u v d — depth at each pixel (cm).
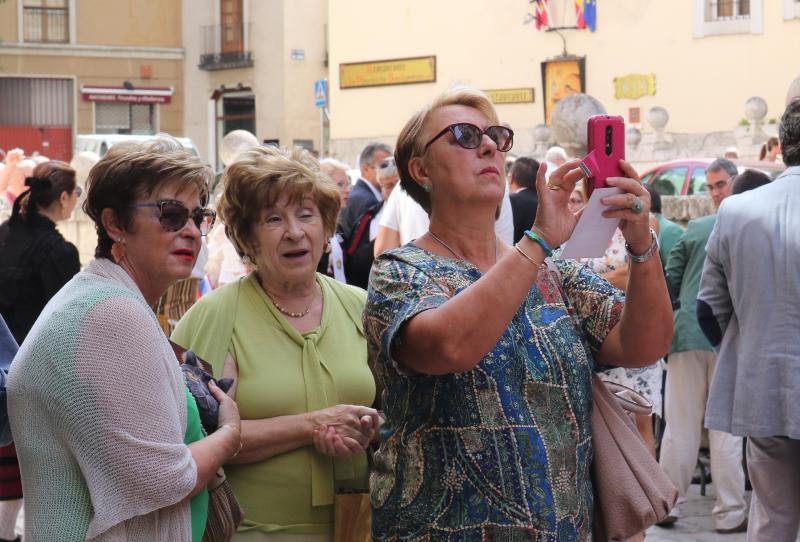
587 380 412
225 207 520
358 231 1099
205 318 515
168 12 5591
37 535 373
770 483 651
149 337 386
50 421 374
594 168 372
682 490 948
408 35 4056
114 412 372
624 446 422
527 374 396
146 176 411
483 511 388
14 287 830
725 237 653
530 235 369
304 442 495
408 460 400
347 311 535
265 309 520
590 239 382
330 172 1343
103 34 5547
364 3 4153
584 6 3619
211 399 439
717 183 1221
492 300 363
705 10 3412
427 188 421
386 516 408
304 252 515
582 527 404
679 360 942
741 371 643
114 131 5622
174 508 397
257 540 494
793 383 623
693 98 3447
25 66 5497
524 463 389
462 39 3922
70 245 847
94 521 369
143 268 420
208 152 5547
